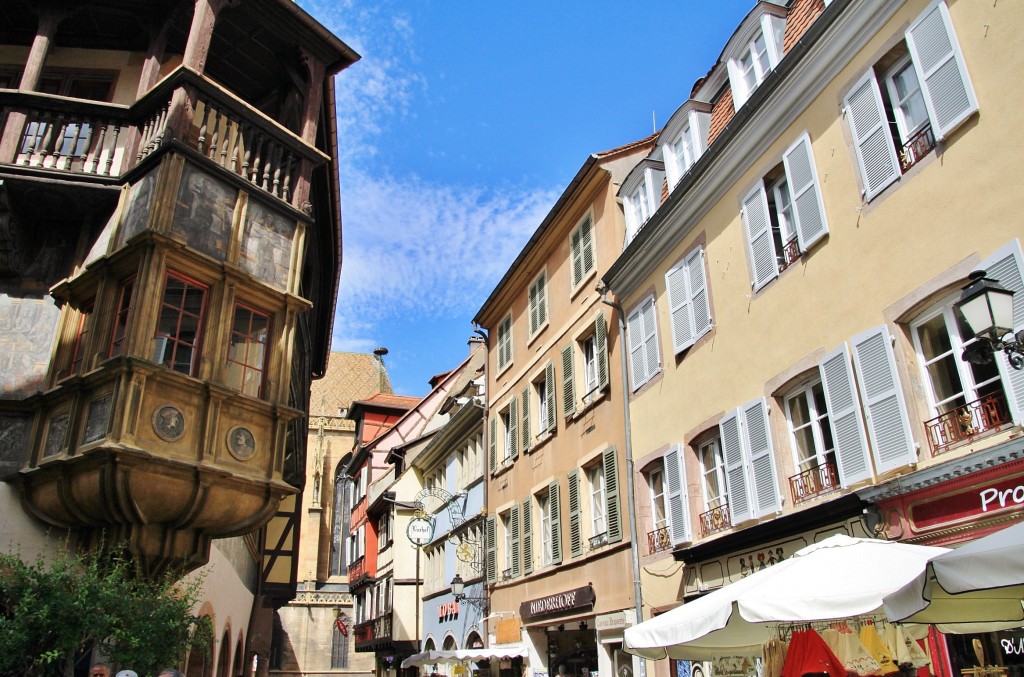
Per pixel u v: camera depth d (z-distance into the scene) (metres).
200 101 12.33
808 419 10.98
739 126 12.23
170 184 11.27
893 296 9.26
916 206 9.05
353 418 51.75
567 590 18.00
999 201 8.00
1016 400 7.52
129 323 10.42
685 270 14.09
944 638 8.13
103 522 10.33
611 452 16.41
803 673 7.51
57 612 8.37
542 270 22.02
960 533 7.91
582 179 18.91
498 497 23.64
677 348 14.09
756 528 10.87
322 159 13.99
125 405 9.97
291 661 51.78
